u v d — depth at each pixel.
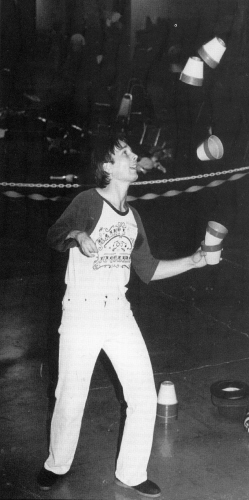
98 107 13.41
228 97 12.80
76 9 16.17
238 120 12.66
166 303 7.10
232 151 12.45
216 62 4.07
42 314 6.72
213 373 5.63
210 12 14.87
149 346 6.12
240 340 6.27
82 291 3.78
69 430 3.92
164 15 15.79
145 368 3.86
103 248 3.74
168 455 4.43
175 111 13.08
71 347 3.78
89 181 11.66
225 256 8.48
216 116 12.84
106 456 4.40
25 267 8.00
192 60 4.05
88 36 14.74
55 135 13.19
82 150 13.12
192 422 4.86
